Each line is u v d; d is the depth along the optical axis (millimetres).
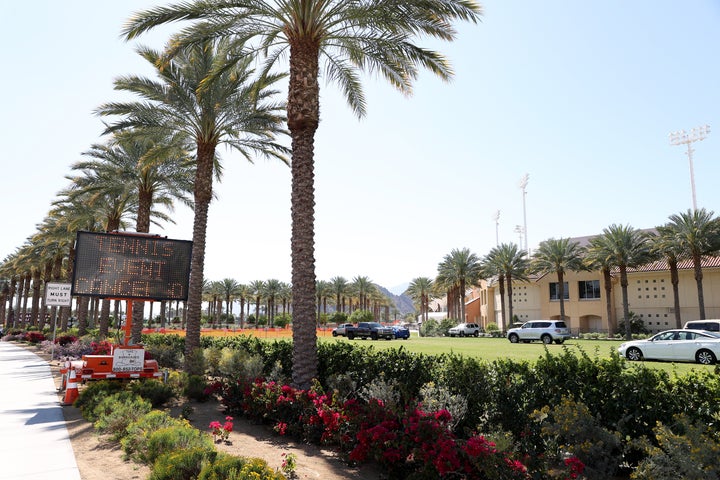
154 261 12195
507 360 6809
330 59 13508
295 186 10164
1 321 84312
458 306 69938
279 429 7395
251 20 11547
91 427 7648
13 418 8391
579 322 54375
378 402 6266
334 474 5629
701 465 4117
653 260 43750
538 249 52125
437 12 10625
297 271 9781
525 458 5105
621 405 5449
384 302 109438
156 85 16062
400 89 13672
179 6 10938
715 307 45594
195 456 4684
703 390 5094
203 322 94250
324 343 10484
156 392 9555
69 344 24578
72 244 35219
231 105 16266
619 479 5254
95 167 22453
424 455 5148
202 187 16359
